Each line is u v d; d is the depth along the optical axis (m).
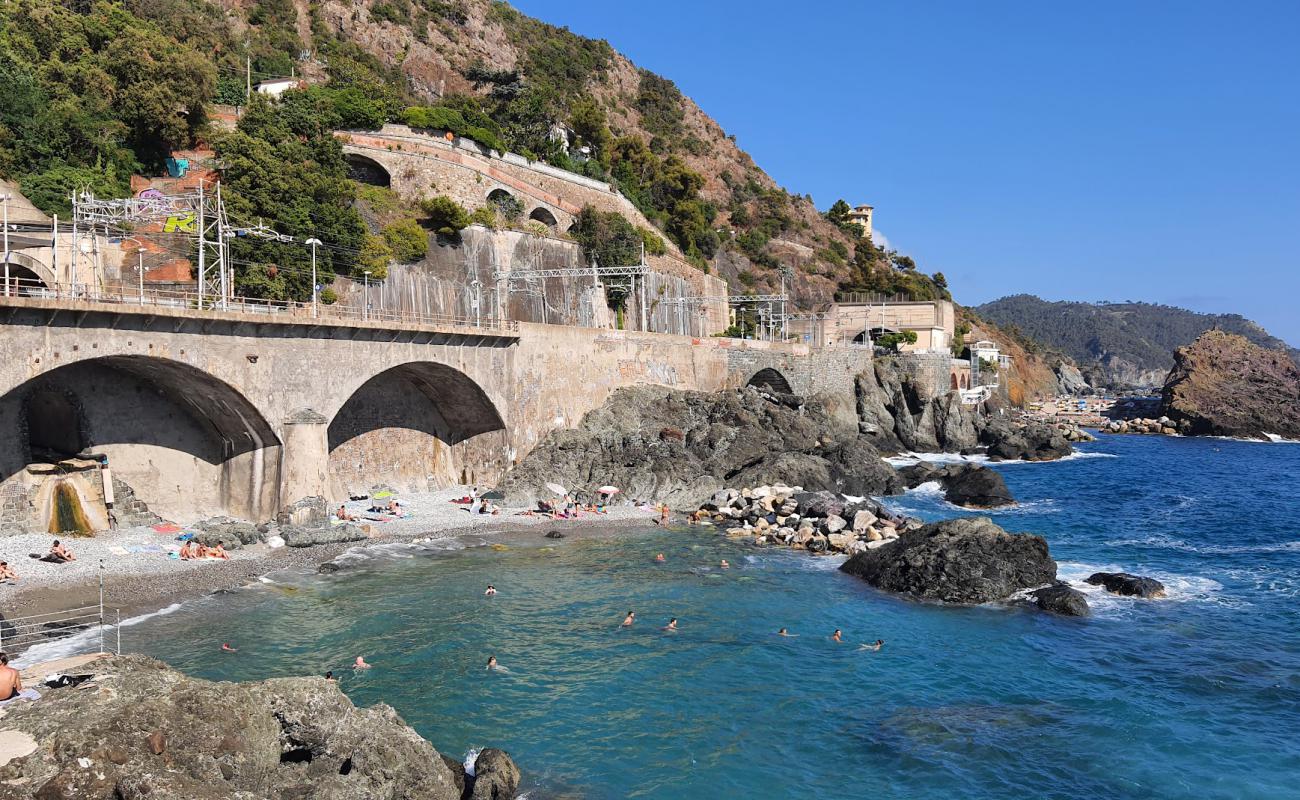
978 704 28.11
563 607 37.28
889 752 24.80
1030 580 40.12
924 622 36.25
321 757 19.12
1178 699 28.59
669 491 61.12
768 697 28.39
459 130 90.62
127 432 44.81
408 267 72.25
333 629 33.09
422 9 143.62
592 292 89.12
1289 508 65.75
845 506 57.81
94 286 49.12
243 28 108.81
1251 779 23.47
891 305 138.88
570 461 62.12
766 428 73.75
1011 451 100.44
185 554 40.91
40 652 28.59
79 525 41.66
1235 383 147.00
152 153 67.31
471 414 62.19
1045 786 23.05
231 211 58.38
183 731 16.97
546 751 24.20
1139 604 38.94
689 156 177.38
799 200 193.62
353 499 55.53
